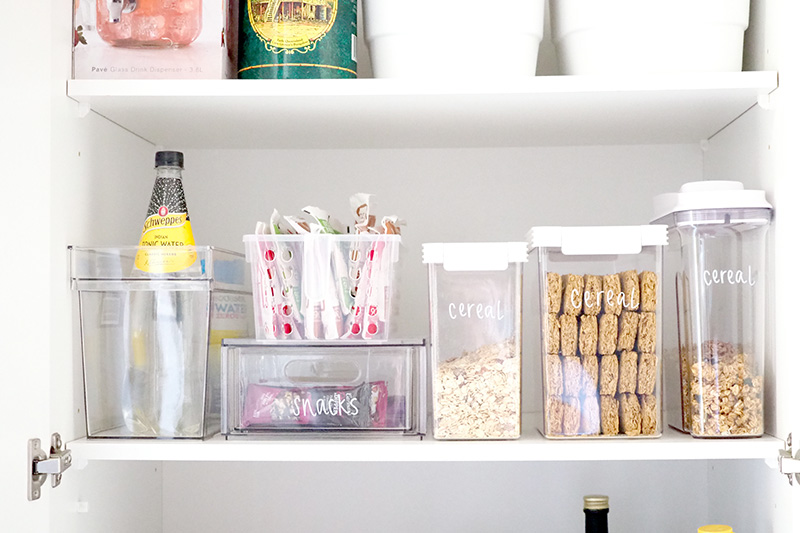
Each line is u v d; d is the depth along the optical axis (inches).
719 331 42.8
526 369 50.3
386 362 43.4
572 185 55.4
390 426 43.1
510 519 54.6
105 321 43.6
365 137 52.6
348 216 55.7
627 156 55.4
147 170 54.1
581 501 54.4
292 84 42.4
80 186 44.3
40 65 40.9
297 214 55.8
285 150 55.9
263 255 43.5
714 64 43.1
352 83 42.4
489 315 42.9
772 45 43.3
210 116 47.1
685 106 45.5
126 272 43.3
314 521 55.0
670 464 54.4
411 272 55.3
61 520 41.7
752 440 42.0
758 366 42.9
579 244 42.7
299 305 43.6
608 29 43.3
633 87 42.3
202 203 55.9
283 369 43.4
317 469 55.1
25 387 40.7
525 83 42.4
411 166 55.7
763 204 42.6
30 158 40.9
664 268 46.9
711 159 53.5
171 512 55.4
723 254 43.1
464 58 42.9
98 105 44.6
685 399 44.1
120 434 43.4
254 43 43.8
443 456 41.5
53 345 41.1
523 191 55.5
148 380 43.4
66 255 42.7
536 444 41.5
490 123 48.8
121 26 43.4
